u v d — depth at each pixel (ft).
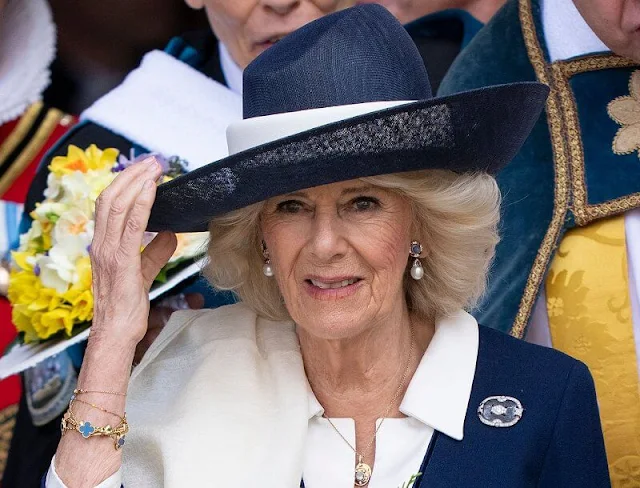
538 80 43.83
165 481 34.73
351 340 35.96
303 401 36.09
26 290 43.80
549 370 36.24
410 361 37.24
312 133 31.09
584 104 43.19
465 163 34.01
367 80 33.09
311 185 32.58
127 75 54.49
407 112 31.45
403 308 37.40
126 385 33.83
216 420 35.73
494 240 36.32
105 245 33.83
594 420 36.14
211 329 38.52
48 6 56.49
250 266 37.55
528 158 43.16
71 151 46.44
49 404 47.88
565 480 35.32
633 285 42.29
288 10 47.83
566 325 42.65
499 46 45.09
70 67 59.52
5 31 55.77
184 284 45.93
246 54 49.88
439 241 35.83
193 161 49.62
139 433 35.81
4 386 60.08
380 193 33.96
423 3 54.08
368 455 35.96
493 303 42.70
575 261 42.60
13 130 58.03
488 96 32.01
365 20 33.60
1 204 57.26
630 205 41.81
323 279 34.09
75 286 43.32
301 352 37.63
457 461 34.96
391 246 34.22
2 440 59.62
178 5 60.64
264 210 34.78
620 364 42.04
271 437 35.65
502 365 36.58
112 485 33.45
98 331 33.88
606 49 43.52
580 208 42.24
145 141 49.83
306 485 35.47
